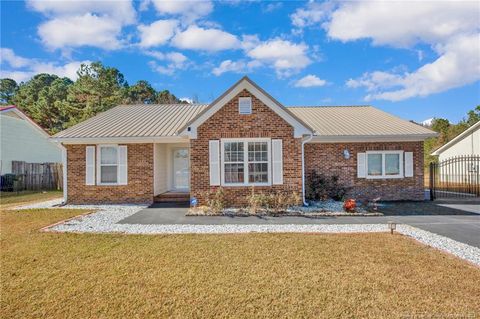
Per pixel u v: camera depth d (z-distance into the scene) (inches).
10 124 977.5
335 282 209.5
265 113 530.3
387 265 242.2
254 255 267.0
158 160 637.9
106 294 193.6
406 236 332.8
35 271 233.6
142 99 2137.1
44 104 1595.7
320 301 182.4
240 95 530.3
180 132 530.0
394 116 753.0
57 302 183.6
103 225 402.3
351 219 437.4
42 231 363.9
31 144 1064.8
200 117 528.1
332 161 627.5
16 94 2186.3
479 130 883.4
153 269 235.9
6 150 960.9
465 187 829.2
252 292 194.9
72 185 610.5
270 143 529.3
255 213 476.1
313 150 626.5
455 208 533.3
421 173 633.0
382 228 378.6
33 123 1077.8
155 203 602.5
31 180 922.1
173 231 365.4
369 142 627.8
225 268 236.8
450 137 1384.1
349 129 647.8
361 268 235.6
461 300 183.2
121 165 608.1
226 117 528.7
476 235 343.3
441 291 195.5
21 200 684.1
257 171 531.2
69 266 244.1
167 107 830.5
